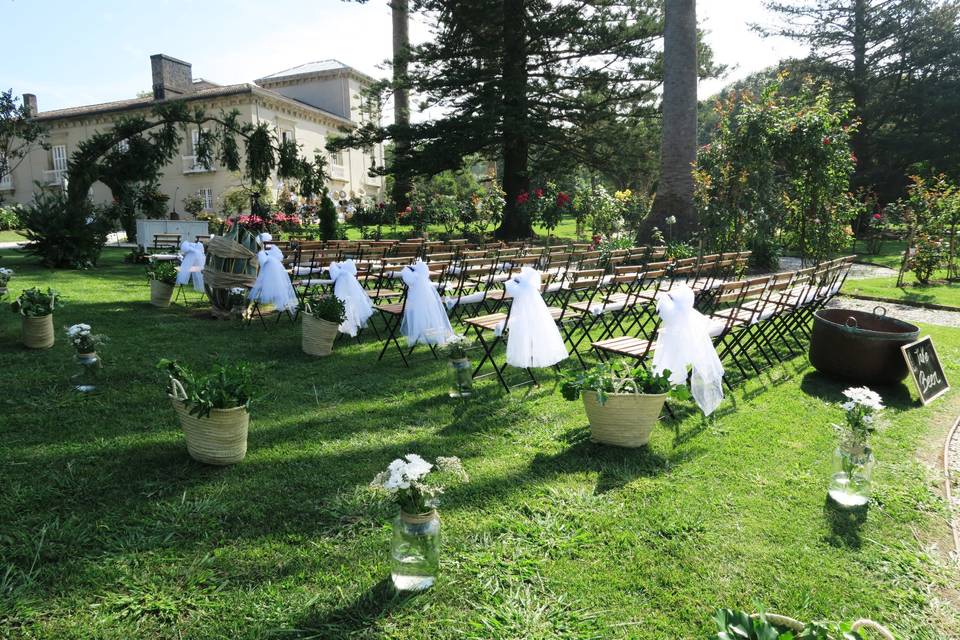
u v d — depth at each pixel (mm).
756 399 4715
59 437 3648
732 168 11703
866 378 4984
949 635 2209
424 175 20000
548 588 2402
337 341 6422
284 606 2242
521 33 18125
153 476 3205
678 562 2580
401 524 2354
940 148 25641
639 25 17906
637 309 7848
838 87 27312
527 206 16844
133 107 27922
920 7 25172
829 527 2873
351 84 33750
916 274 11109
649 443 3811
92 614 2168
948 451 3795
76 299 8297
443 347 6023
